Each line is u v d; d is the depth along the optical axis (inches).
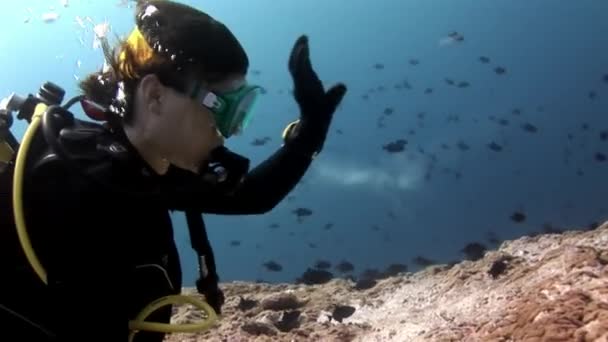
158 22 33.3
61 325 30.6
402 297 118.3
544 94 1165.1
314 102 42.6
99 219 29.8
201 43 32.6
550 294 75.2
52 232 29.4
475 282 108.7
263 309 124.4
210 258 39.8
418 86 1376.7
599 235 108.3
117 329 30.6
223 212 43.3
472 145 908.6
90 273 29.7
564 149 827.4
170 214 37.4
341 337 103.0
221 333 107.0
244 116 34.5
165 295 34.2
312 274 155.6
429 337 84.3
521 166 818.8
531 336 66.2
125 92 33.1
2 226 31.5
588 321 64.5
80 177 29.9
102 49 34.5
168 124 32.8
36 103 37.1
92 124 33.7
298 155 43.7
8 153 34.2
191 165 33.9
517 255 115.6
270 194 43.8
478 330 79.0
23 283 30.9
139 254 32.3
